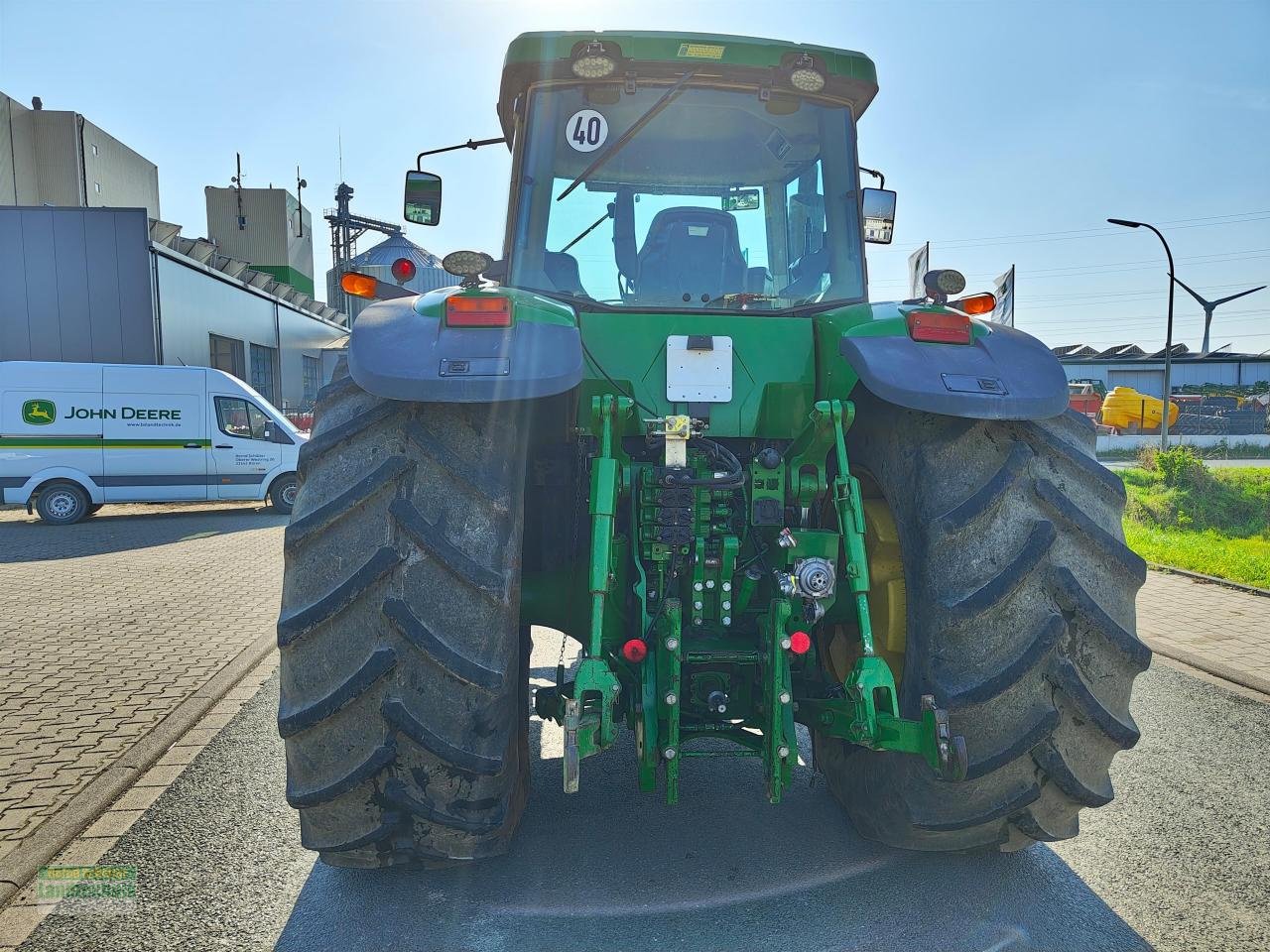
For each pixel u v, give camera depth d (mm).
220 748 3930
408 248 17125
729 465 2607
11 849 2971
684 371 2668
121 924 2555
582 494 2895
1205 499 13883
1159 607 6816
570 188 3137
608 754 3939
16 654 5449
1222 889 2740
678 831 3154
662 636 2469
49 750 3865
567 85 3121
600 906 2646
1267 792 3449
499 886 2771
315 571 2193
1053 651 2227
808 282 3270
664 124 3160
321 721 2174
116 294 17000
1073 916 2582
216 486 13219
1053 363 2469
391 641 2158
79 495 12586
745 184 3211
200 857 2955
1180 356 48656
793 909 2625
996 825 2488
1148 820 3209
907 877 2812
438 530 2184
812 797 3439
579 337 2396
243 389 13453
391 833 2289
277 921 2574
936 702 2250
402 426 2275
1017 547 2275
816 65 3141
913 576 2408
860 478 2916
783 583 2459
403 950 2434
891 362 2389
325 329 32344
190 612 6648
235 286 22500
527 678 3043
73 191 26562
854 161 3287
